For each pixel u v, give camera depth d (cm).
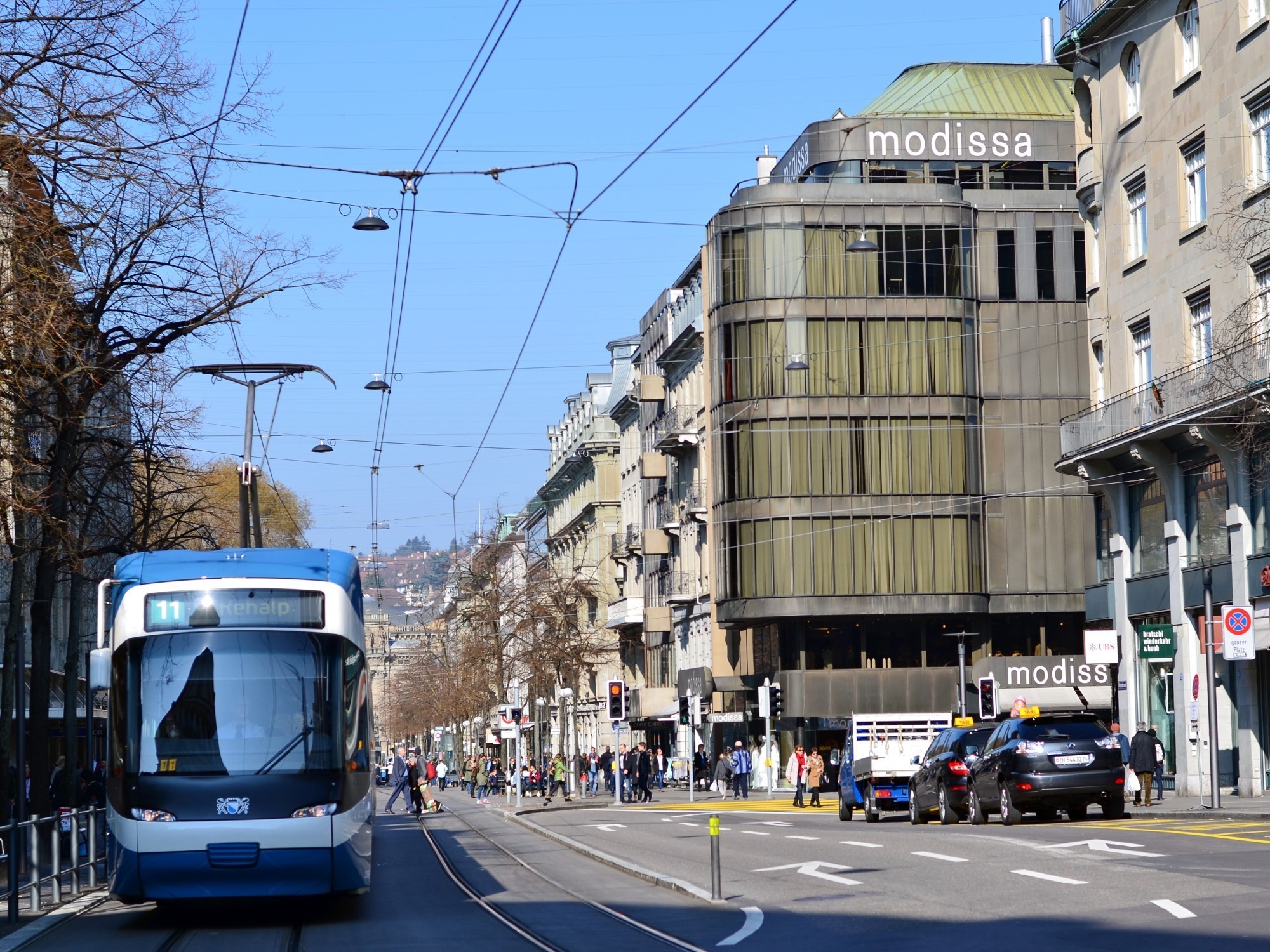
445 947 1488
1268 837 2256
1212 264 3800
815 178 6631
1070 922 1422
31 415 2419
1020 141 6669
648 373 8494
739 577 6359
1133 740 3362
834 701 6219
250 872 1719
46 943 1650
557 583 8000
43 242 2144
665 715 7706
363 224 2936
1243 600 3659
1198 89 3869
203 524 3253
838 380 6325
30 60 2133
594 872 2403
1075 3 4462
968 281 6419
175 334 2594
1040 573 6381
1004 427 6419
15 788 2981
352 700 1816
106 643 1798
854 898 1766
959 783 3028
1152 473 4194
